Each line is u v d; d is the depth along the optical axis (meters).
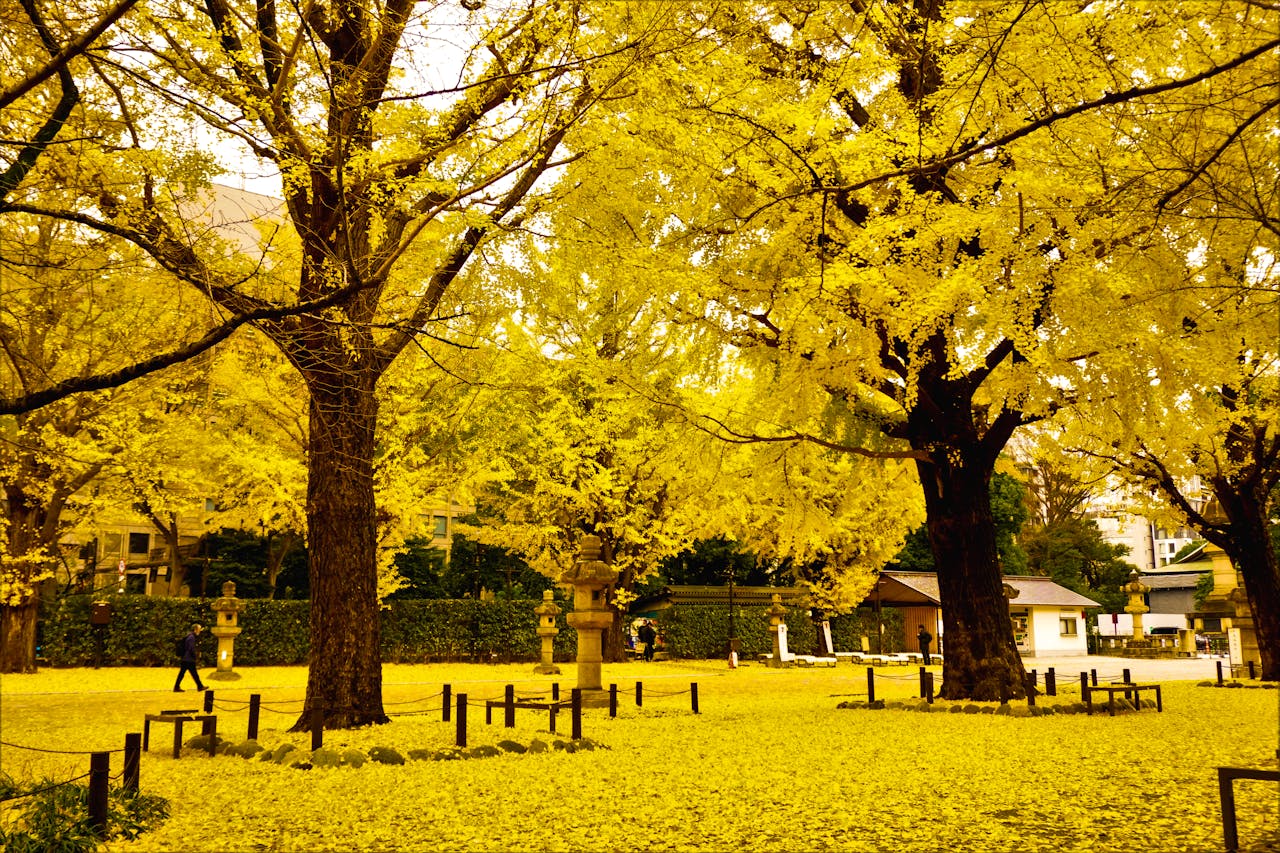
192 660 17.28
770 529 27.23
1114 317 8.33
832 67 9.42
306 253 9.16
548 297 10.80
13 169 6.38
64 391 6.02
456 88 6.92
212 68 7.53
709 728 11.56
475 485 23.06
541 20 7.59
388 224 10.06
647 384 13.12
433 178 7.97
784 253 10.47
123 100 6.89
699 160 9.57
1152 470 16.94
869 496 15.93
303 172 7.40
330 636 10.51
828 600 29.91
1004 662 13.09
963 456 13.22
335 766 8.42
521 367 15.78
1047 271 8.29
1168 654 39.84
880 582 40.44
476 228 9.09
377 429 18.75
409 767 8.41
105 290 9.51
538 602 30.11
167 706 15.10
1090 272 7.82
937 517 13.66
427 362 15.94
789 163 8.64
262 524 23.47
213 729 9.42
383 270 7.13
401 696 17.14
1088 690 12.63
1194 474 16.83
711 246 11.51
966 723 11.32
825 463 16.77
